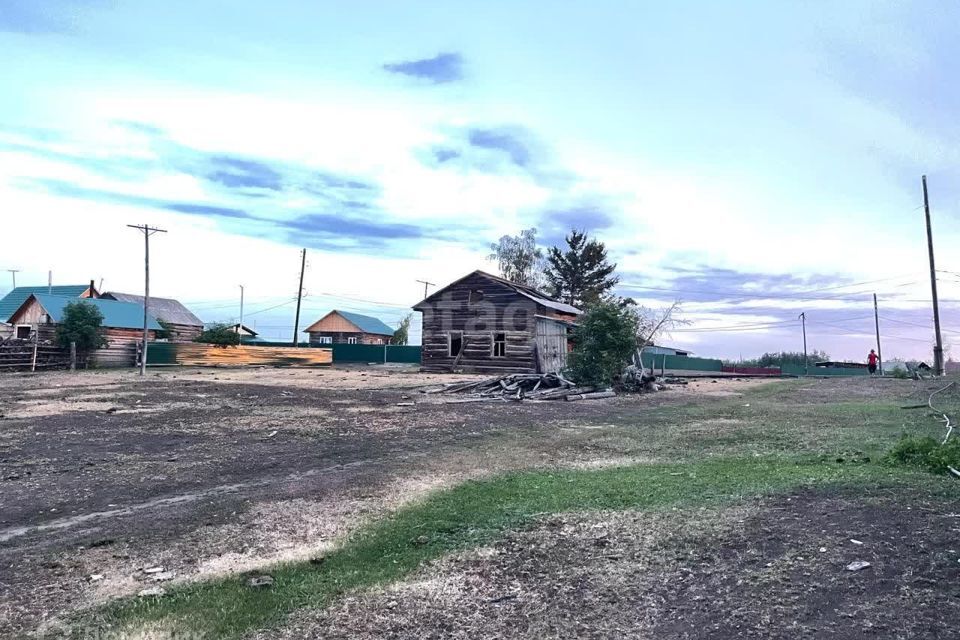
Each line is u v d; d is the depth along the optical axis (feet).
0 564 17.37
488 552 17.58
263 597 14.88
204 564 17.28
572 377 79.30
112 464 31.01
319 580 15.94
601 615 13.29
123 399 59.93
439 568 16.57
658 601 13.69
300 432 41.19
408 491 25.50
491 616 13.60
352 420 47.16
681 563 15.61
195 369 124.77
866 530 16.40
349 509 22.75
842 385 84.43
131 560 17.62
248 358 142.92
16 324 142.92
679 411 55.06
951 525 16.17
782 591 13.48
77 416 47.85
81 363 118.83
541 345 116.47
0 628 13.43
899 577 13.52
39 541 19.44
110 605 14.56
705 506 20.25
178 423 44.70
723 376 122.72
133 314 150.00
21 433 39.91
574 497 23.12
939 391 66.33
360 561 17.40
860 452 29.84
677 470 27.84
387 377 101.81
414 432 41.96
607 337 75.87
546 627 12.92
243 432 41.04
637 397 70.59
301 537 19.61
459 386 74.18
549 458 32.99
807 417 47.62
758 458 30.01
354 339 221.66
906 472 23.04
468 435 40.98
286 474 29.07
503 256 205.16
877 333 209.77
